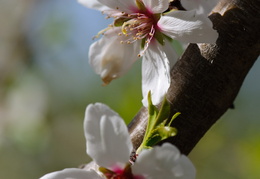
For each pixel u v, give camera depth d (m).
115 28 0.34
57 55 0.92
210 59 0.30
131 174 0.28
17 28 0.96
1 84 0.95
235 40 0.30
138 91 0.64
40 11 0.96
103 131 0.28
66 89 0.92
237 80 0.30
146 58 0.33
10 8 0.98
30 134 0.91
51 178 0.28
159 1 0.32
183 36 0.31
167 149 0.27
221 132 0.74
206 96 0.30
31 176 0.95
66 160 0.96
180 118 0.30
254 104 0.75
